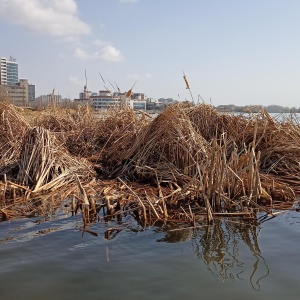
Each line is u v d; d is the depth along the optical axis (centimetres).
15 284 308
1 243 394
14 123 852
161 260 355
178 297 288
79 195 562
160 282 312
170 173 648
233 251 376
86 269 336
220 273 327
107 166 759
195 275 323
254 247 386
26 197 559
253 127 790
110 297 288
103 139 930
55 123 1024
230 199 529
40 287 304
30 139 689
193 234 424
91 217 477
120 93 1100
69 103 1252
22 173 641
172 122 728
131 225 451
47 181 644
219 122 839
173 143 712
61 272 330
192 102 895
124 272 329
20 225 450
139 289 300
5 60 8575
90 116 1049
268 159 734
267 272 328
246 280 314
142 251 376
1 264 345
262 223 461
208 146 679
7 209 509
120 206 503
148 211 494
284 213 500
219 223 459
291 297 286
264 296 288
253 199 535
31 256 362
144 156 717
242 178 574
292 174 670
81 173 690
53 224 454
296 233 425
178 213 488
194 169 642
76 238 410
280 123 816
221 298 286
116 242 399
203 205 523
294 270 331
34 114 1153
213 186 515
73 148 873
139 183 648
